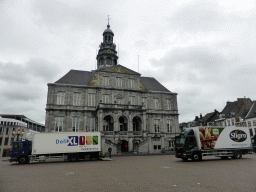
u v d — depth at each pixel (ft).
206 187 27.35
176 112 146.30
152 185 28.94
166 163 59.11
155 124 139.33
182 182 30.76
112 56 170.91
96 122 123.24
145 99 141.59
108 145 104.42
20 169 51.34
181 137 68.33
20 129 101.45
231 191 25.14
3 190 27.68
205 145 67.77
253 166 48.93
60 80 128.47
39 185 30.37
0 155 178.19
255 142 106.93
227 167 47.50
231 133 72.79
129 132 118.62
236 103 204.95
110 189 26.94
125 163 61.21
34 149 70.28
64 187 28.60
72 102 123.44
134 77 142.31
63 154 73.77
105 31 179.93
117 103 132.36
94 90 130.11
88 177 36.37
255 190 25.63
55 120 117.08
